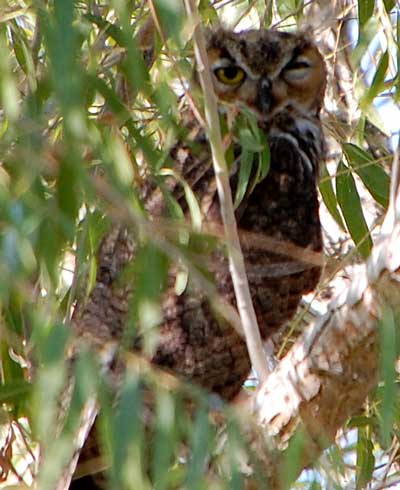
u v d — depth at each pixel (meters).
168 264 5.33
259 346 5.62
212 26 8.48
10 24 6.15
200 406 4.56
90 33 6.55
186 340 7.68
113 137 5.32
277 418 5.42
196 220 5.91
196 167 7.83
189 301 7.61
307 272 8.10
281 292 8.06
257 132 6.84
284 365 5.46
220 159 5.65
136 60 4.50
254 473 5.09
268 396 5.47
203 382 7.82
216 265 7.55
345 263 6.93
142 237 4.80
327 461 5.38
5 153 4.48
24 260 4.27
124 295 7.27
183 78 6.53
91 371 4.32
